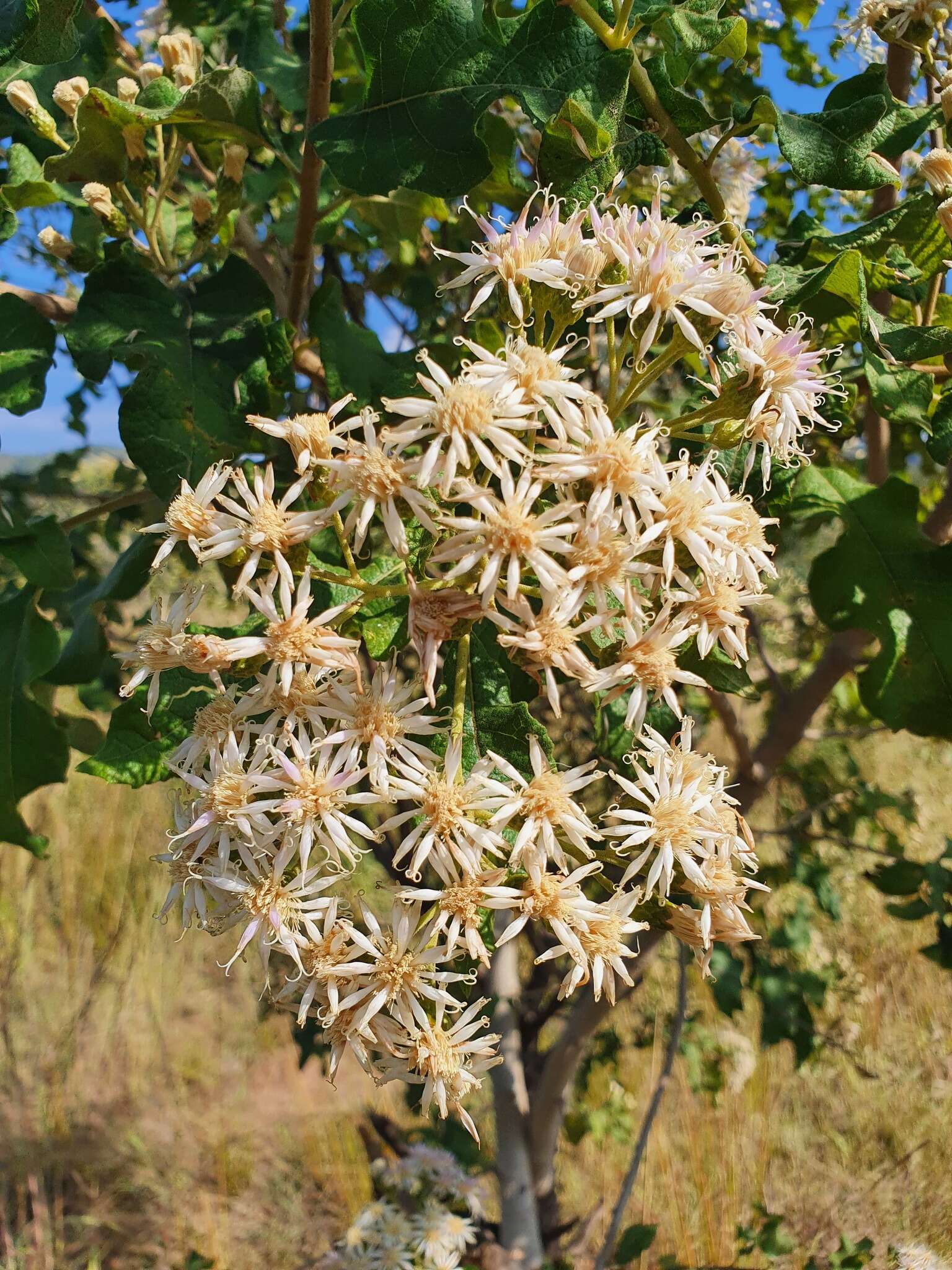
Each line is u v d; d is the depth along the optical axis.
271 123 0.33
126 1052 1.02
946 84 0.31
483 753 0.20
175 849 0.20
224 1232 0.85
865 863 0.83
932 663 0.27
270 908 0.18
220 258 0.34
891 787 0.94
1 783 0.31
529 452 0.17
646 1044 0.72
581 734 0.56
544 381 0.18
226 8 0.40
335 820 0.18
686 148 0.25
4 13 0.20
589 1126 0.74
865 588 0.28
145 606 0.62
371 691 0.19
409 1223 0.55
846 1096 0.89
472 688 0.20
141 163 0.28
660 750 0.20
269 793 0.19
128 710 0.22
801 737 0.42
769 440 0.20
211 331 0.27
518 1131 0.48
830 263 0.22
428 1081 0.19
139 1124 0.94
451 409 0.17
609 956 0.19
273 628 0.18
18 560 0.32
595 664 0.21
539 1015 0.53
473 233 0.48
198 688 0.23
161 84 0.28
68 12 0.22
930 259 0.28
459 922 0.18
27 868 1.12
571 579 0.17
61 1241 0.83
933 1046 0.92
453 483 0.17
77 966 1.07
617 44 0.23
